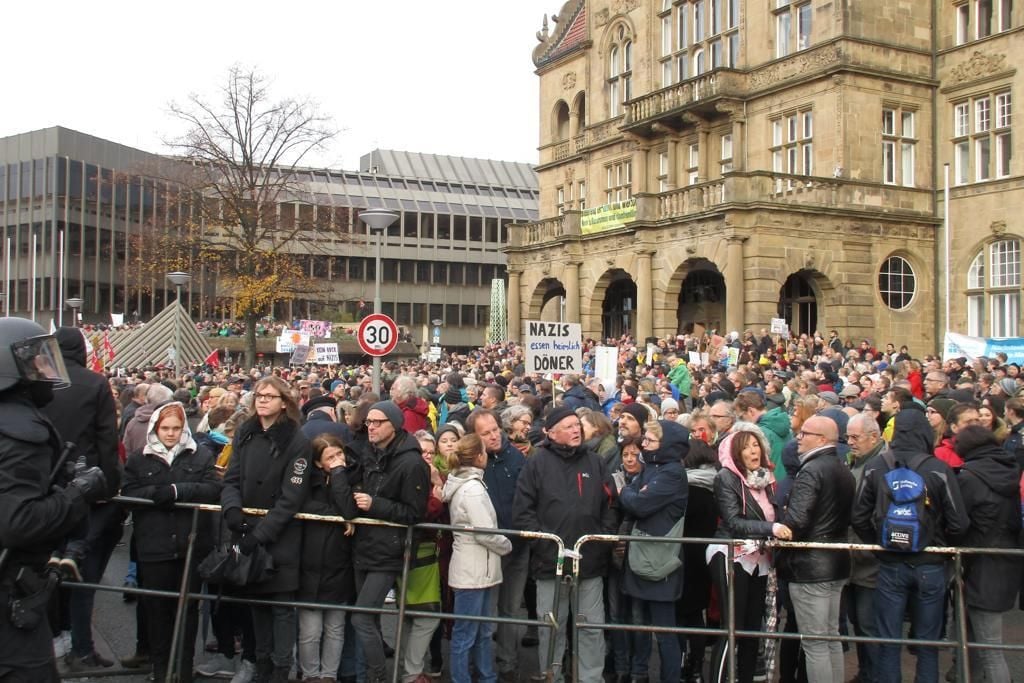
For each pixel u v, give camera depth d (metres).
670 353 28.66
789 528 7.54
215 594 8.40
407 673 8.16
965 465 7.91
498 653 8.79
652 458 8.17
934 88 33.50
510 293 44.94
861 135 31.98
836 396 13.20
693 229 32.62
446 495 8.21
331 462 7.98
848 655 9.78
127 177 44.56
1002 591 7.66
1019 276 31.14
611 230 37.31
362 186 82.94
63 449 6.01
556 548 8.15
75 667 8.69
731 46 36.66
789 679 8.40
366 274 80.81
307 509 8.09
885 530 7.44
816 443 7.78
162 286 75.94
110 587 8.03
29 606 5.30
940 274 33.34
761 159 34.72
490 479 9.18
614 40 43.06
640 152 39.66
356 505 7.89
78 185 69.44
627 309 42.22
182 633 7.93
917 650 7.62
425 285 82.88
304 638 8.04
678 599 8.41
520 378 19.39
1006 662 8.49
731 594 7.31
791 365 23.52
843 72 31.61
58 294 67.62
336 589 8.12
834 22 31.94
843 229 31.61
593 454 8.50
